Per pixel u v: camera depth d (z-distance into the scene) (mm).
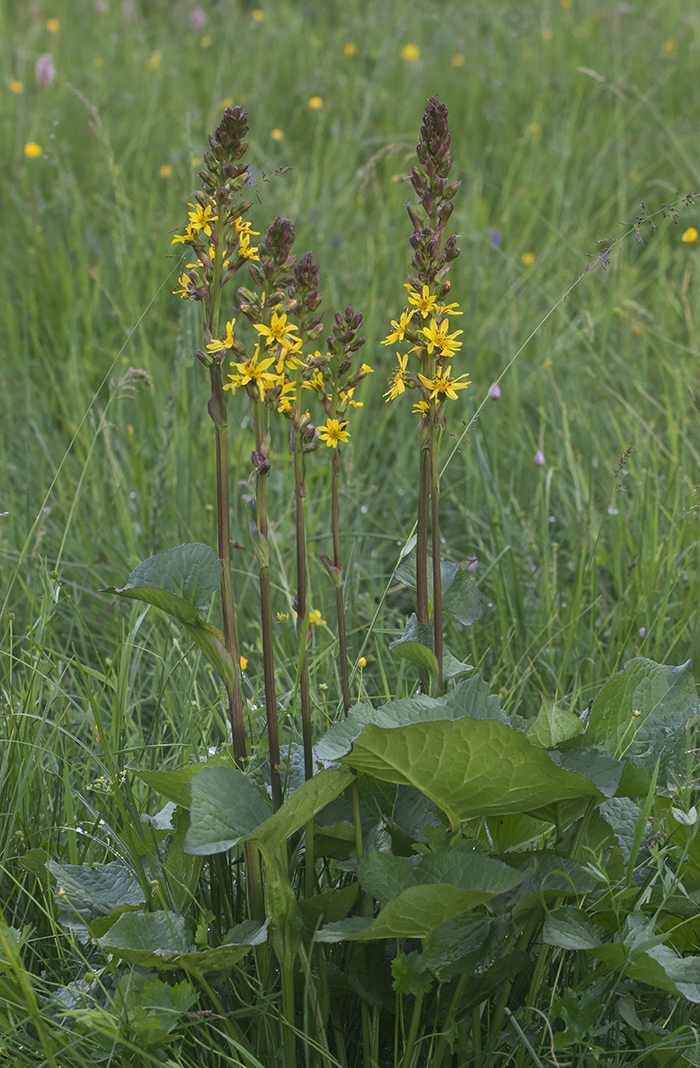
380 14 8109
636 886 1837
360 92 6844
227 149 1598
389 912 1533
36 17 7629
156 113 6637
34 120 6270
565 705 2670
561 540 3572
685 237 4562
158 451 3740
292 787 1837
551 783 1611
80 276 4750
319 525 3719
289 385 1637
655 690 1870
